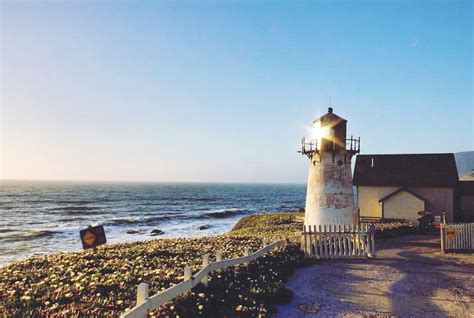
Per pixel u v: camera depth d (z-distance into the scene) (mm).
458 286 12531
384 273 14398
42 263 14586
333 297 11383
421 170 32406
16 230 49344
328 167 21781
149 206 92750
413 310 10227
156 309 8023
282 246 17922
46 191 164000
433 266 15547
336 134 21859
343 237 17469
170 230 51188
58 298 8898
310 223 21984
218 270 11711
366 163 35125
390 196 31031
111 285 10125
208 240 23562
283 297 11000
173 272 11859
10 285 10398
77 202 101750
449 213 29953
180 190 199000
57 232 47500
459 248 18828
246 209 88688
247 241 22297
